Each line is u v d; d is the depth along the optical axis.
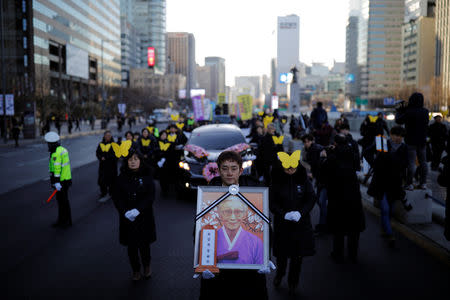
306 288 4.67
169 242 6.42
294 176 4.41
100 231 7.12
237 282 3.22
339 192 5.38
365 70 183.12
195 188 9.26
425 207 6.87
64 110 66.00
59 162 7.17
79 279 4.96
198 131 11.06
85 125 71.19
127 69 187.88
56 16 91.38
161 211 8.61
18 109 40.06
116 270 5.25
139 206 4.62
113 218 8.05
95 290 4.63
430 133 12.77
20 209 8.89
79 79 107.25
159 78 191.12
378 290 4.59
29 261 5.61
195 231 3.29
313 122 14.51
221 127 11.27
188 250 6.02
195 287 4.69
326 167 5.46
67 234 6.94
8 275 5.09
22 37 77.69
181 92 161.75
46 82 72.56
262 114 23.62
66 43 97.62
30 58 78.12
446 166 4.95
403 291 4.56
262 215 3.25
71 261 5.61
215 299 3.21
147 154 11.05
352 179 5.36
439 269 5.20
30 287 4.72
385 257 5.67
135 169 4.75
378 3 178.88
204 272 3.06
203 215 3.29
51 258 5.73
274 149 9.98
